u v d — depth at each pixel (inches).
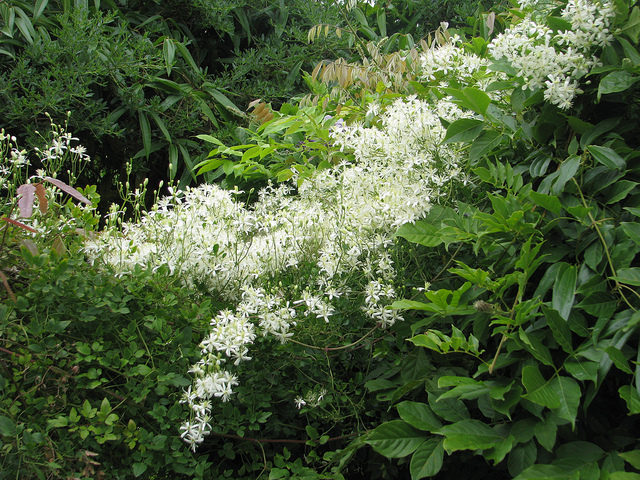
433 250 59.1
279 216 64.4
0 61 102.0
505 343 45.6
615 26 45.9
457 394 39.0
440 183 58.3
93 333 48.1
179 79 125.9
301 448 58.2
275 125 97.1
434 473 38.8
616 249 40.9
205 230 58.5
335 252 57.7
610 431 42.3
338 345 57.8
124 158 125.0
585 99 49.6
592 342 38.4
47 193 59.6
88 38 104.3
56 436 44.0
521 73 48.1
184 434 43.3
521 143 54.9
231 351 47.9
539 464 36.2
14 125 98.6
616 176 45.1
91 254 54.9
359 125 74.5
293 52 139.3
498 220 44.3
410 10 167.3
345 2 130.8
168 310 51.3
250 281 57.6
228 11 134.0
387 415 54.4
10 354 45.2
